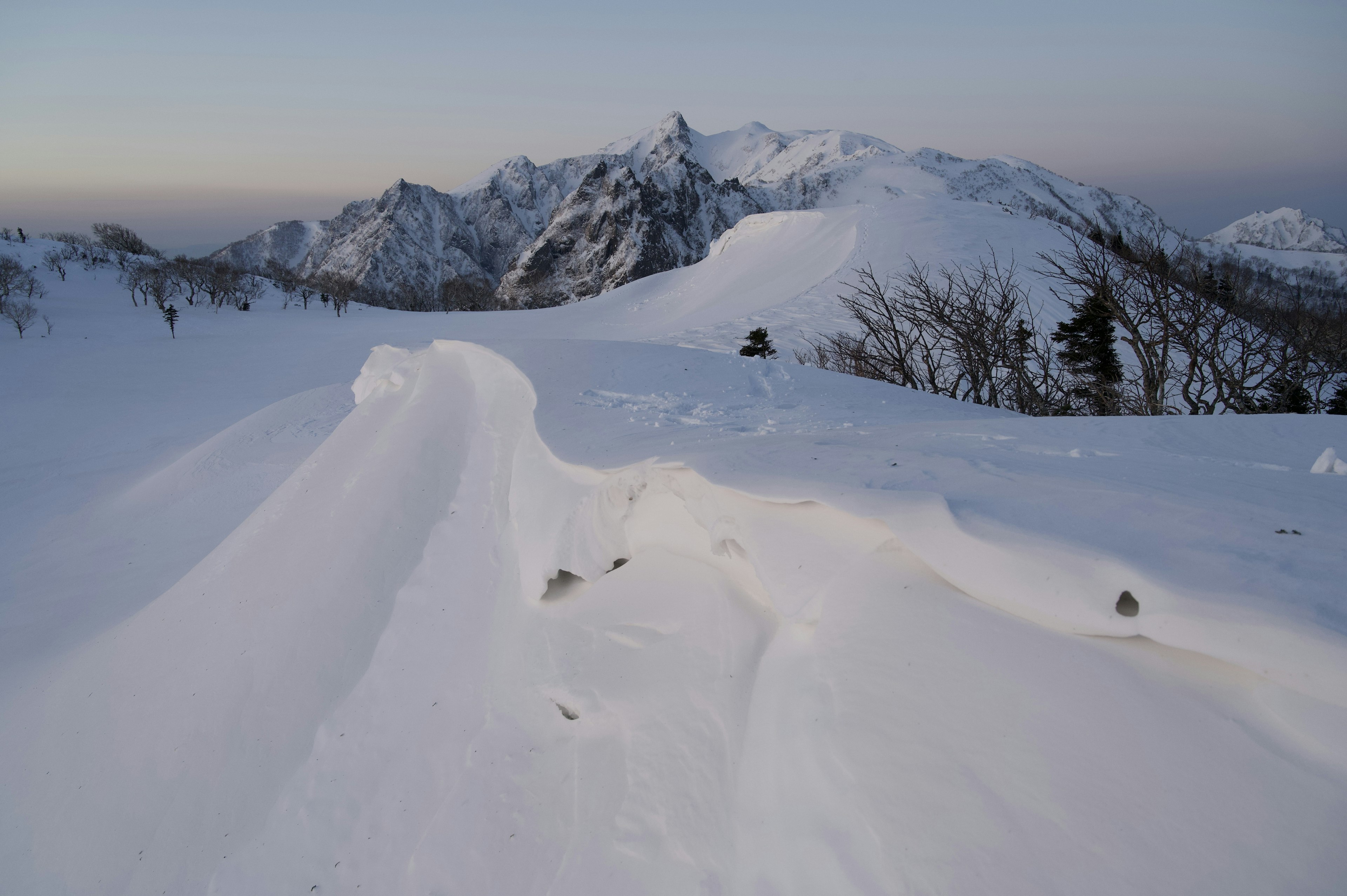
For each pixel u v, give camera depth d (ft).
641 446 15.80
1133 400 39.06
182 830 13.01
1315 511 8.44
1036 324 70.38
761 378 25.70
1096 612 7.18
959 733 6.98
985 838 6.21
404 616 15.56
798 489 10.56
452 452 20.13
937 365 50.16
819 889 6.85
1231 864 5.36
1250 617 6.26
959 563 8.32
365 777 12.66
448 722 12.93
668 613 11.55
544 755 10.93
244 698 14.55
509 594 14.99
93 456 80.28
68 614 32.48
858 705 7.72
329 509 18.34
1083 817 6.01
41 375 131.03
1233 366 37.45
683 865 8.25
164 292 249.75
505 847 10.03
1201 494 9.33
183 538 39.86
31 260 275.59
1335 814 5.33
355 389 35.29
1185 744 6.16
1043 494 9.56
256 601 16.56
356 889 10.99
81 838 13.64
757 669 9.68
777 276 156.56
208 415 100.37
